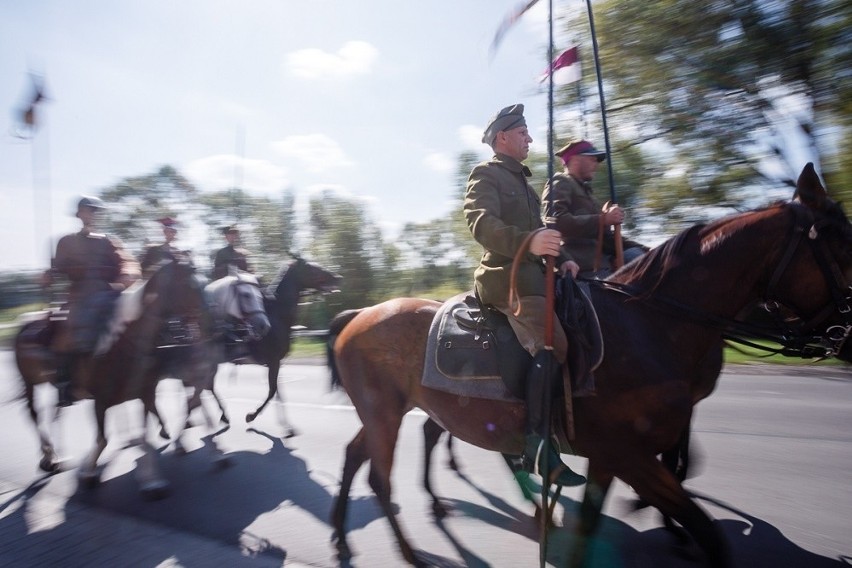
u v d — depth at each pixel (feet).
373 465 14.62
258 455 23.72
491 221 12.46
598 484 12.27
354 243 96.12
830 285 11.32
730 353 42.83
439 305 14.76
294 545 15.39
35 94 20.66
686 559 13.69
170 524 17.11
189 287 21.56
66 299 21.91
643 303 12.50
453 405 13.51
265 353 28.68
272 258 86.84
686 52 50.08
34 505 19.25
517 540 15.21
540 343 12.16
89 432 29.43
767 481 17.78
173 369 22.33
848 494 16.60
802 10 44.88
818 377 34.17
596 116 29.30
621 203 59.16
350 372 15.12
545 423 11.60
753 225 11.93
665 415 11.67
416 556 14.11
